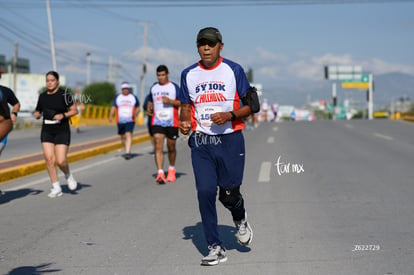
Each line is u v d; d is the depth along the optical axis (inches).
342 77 3631.9
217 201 341.7
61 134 371.9
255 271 200.5
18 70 3722.9
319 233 255.4
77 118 1205.7
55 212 320.2
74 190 400.8
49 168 373.1
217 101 208.2
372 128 1112.2
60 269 208.7
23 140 981.2
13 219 302.0
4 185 429.7
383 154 607.2
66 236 260.7
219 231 264.5
